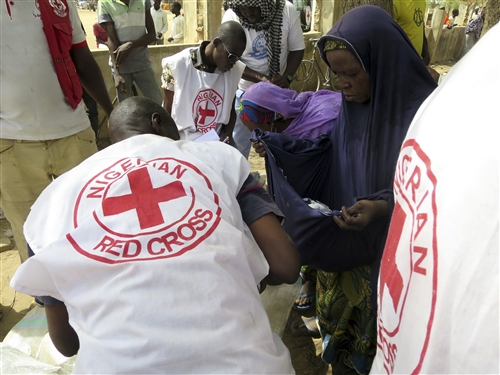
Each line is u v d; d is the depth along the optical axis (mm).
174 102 2670
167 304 857
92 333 872
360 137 1664
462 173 548
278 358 964
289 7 3377
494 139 519
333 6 6387
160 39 7879
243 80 3430
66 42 2236
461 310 512
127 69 4227
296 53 3539
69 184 1060
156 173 1022
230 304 901
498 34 611
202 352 841
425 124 686
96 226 942
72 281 927
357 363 1838
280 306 2303
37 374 1398
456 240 532
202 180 1047
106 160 1108
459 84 630
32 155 2262
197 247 919
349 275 1777
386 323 769
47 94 2209
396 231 769
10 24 2025
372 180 1602
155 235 927
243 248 983
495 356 469
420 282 620
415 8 3297
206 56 2635
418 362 607
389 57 1486
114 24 4027
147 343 826
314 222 1635
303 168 1934
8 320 2508
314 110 2072
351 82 1592
